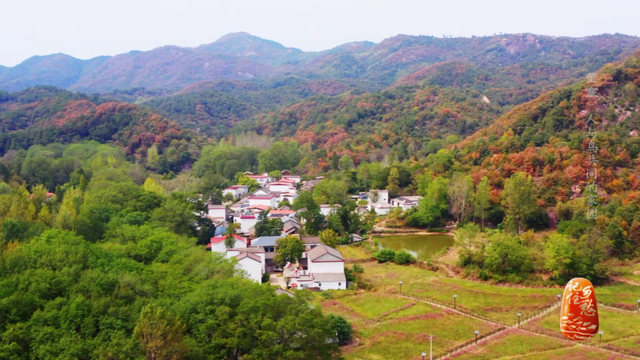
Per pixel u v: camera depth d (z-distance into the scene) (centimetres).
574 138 15075
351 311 8612
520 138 16888
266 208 16012
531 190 13675
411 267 11131
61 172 19138
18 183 17562
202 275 8119
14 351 5488
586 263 9431
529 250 10425
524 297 8812
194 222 13375
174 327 5625
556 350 6994
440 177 16238
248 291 6800
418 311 8438
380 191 17838
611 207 12131
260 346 5872
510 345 7181
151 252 9469
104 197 13325
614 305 8381
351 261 11631
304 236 12738
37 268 7475
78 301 6241
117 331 5891
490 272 9919
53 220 10750
